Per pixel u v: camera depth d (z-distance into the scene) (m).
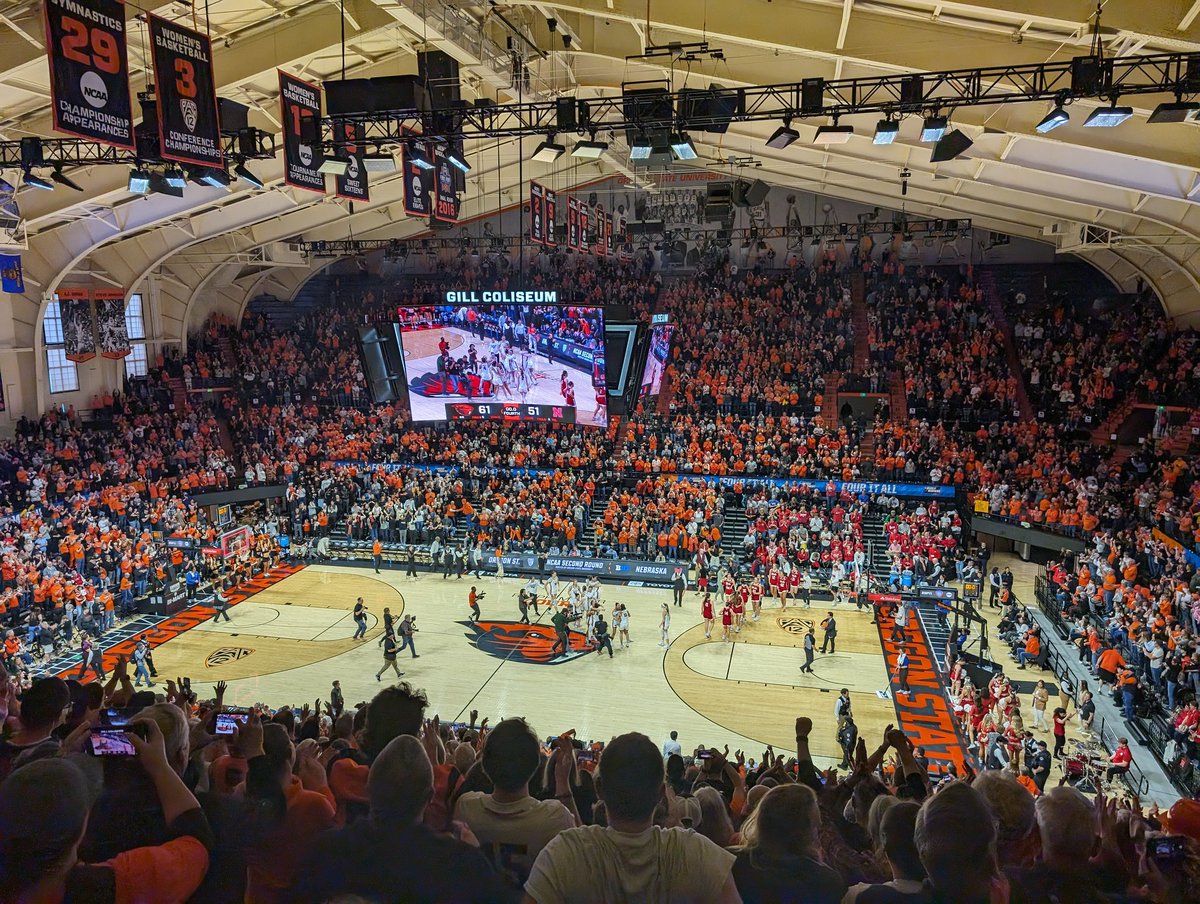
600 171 48.25
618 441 43.94
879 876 5.00
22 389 39.19
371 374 28.41
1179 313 40.44
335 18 22.92
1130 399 39.44
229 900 3.60
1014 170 29.09
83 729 4.87
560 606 28.64
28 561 31.75
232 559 35.91
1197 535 27.33
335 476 43.44
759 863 3.61
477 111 21.22
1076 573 30.92
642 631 30.42
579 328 26.31
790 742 22.20
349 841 3.48
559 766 6.19
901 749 7.39
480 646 29.17
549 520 38.16
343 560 39.59
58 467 37.81
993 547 39.78
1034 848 4.29
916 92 18.98
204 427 45.31
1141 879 4.15
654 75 27.03
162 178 22.36
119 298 43.00
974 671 26.52
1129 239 34.03
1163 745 20.56
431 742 6.16
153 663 27.14
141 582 33.19
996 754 19.61
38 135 27.02
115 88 14.25
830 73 23.25
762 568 34.34
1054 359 43.19
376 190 43.38
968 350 44.69
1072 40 18.36
